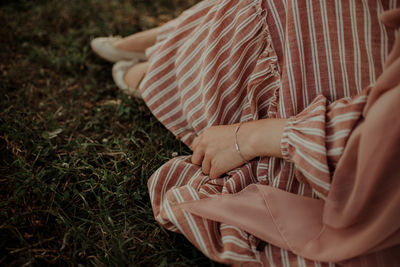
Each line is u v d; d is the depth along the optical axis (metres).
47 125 1.86
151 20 2.73
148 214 1.49
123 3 2.85
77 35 2.52
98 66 2.27
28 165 1.59
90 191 1.55
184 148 1.77
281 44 1.38
